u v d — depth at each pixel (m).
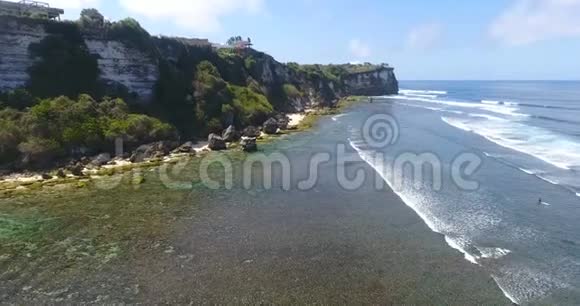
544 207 27.45
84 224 24.53
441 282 18.53
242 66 81.31
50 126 38.22
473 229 24.11
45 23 46.78
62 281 18.38
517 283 18.41
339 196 30.41
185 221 25.33
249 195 30.50
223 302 17.00
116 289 17.81
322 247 22.05
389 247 22.02
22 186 31.45
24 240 22.27
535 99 132.25
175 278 18.75
